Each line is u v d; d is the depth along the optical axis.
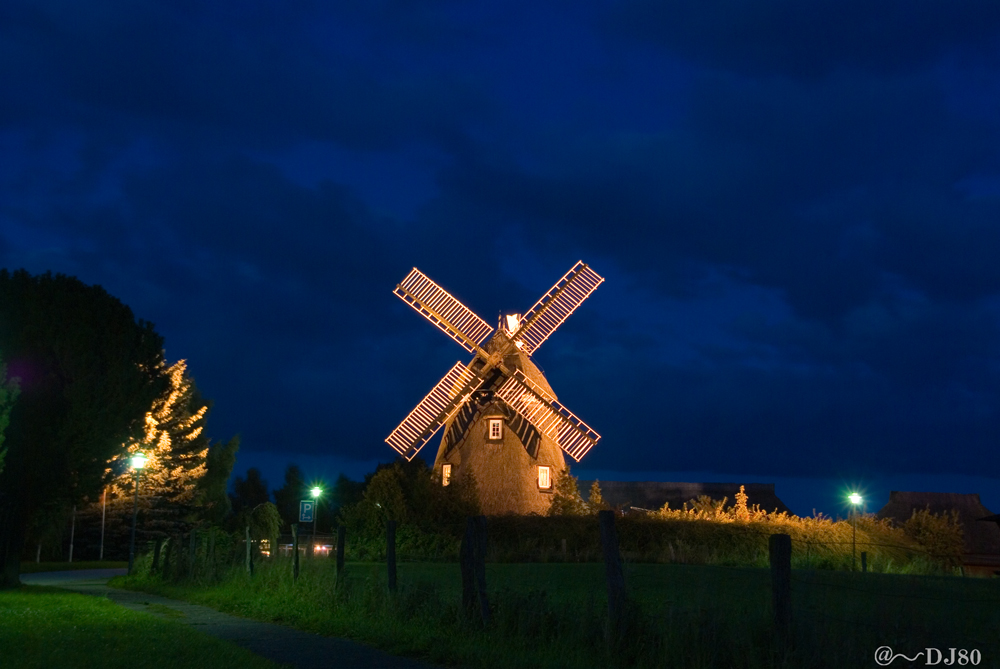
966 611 16.50
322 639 16.75
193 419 69.56
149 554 39.25
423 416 56.03
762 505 89.62
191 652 14.04
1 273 32.31
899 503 85.56
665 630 12.84
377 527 47.09
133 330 35.03
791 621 11.66
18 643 14.58
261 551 32.12
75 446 32.03
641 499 89.00
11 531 31.64
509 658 13.45
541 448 54.44
